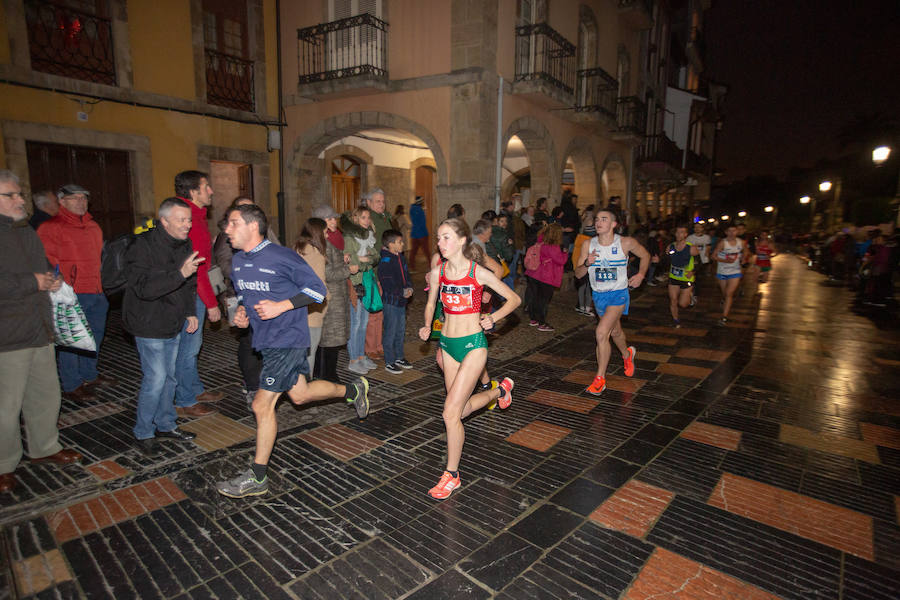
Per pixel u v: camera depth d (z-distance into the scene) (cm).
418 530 281
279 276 304
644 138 1886
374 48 1055
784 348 711
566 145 1368
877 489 331
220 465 347
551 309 959
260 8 1127
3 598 221
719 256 876
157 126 949
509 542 271
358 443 388
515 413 457
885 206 2520
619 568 252
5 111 755
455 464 318
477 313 320
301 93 1109
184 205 342
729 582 243
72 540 265
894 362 640
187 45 983
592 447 389
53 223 455
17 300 300
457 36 978
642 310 1016
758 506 310
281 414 439
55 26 812
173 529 276
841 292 1389
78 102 834
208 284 402
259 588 234
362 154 1405
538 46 1187
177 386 427
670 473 350
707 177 3572
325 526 283
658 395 509
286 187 1209
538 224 969
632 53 1745
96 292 477
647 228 1405
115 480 324
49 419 339
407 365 579
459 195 1009
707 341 750
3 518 281
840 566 256
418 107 1036
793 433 419
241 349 445
